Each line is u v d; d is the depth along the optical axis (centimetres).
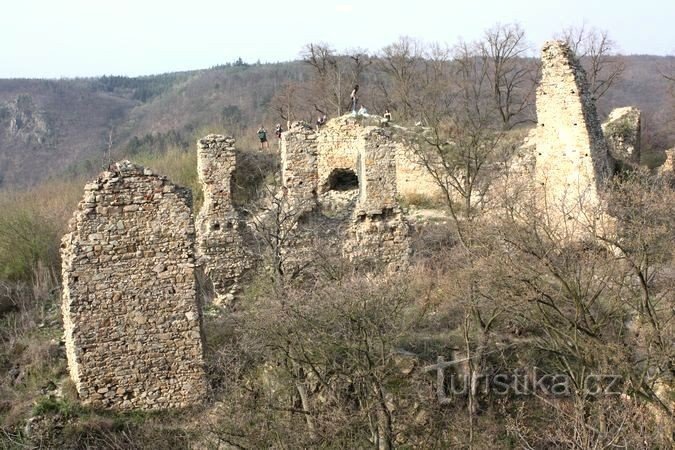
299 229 2006
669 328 1353
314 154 2197
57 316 2064
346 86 4788
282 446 1247
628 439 1184
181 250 1445
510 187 2150
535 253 1438
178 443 1372
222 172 2050
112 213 1408
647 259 1380
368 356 1270
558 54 2367
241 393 1403
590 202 2028
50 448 1357
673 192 1866
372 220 2062
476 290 1520
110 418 1412
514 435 1455
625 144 2983
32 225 2730
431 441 1480
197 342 1467
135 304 1432
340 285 1426
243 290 2030
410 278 1848
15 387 1561
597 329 1402
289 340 1325
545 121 2444
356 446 1309
